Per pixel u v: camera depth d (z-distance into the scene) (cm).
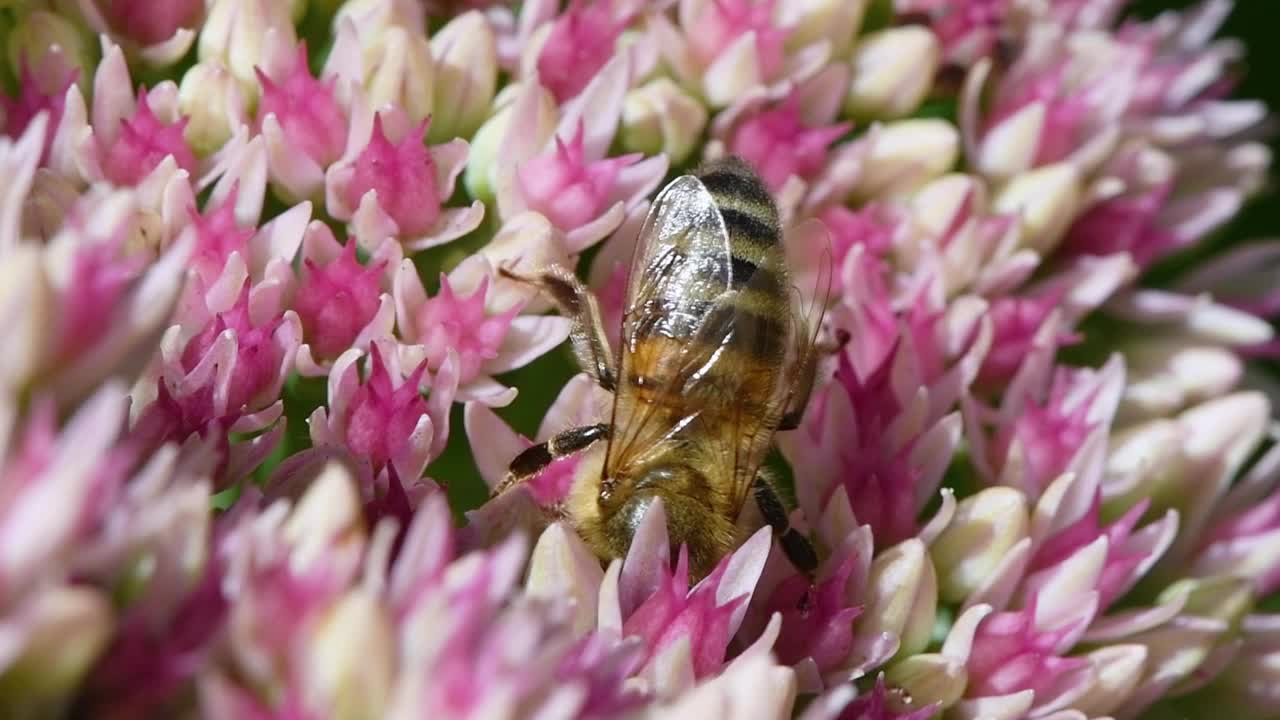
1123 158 10
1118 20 12
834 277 10
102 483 7
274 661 7
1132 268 10
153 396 8
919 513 9
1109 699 9
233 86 9
